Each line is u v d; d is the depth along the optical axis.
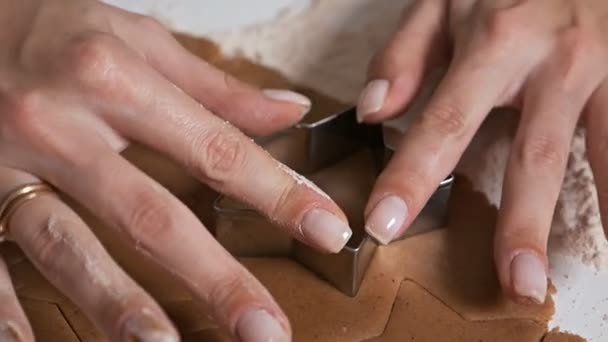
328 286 0.37
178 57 0.39
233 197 0.35
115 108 0.35
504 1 0.41
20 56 0.36
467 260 0.38
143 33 0.39
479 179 0.40
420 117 0.38
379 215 0.36
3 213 0.35
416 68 0.40
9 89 0.35
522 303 0.35
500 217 0.37
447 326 0.36
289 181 0.35
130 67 0.35
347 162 0.41
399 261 0.38
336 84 0.44
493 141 0.41
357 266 0.36
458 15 0.42
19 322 0.33
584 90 0.39
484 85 0.39
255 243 0.38
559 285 0.38
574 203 0.40
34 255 0.34
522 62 0.40
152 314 0.32
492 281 0.37
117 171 0.34
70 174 0.35
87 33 0.36
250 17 0.47
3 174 0.35
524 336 0.36
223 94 0.39
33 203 0.35
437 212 0.38
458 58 0.40
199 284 0.33
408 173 0.37
